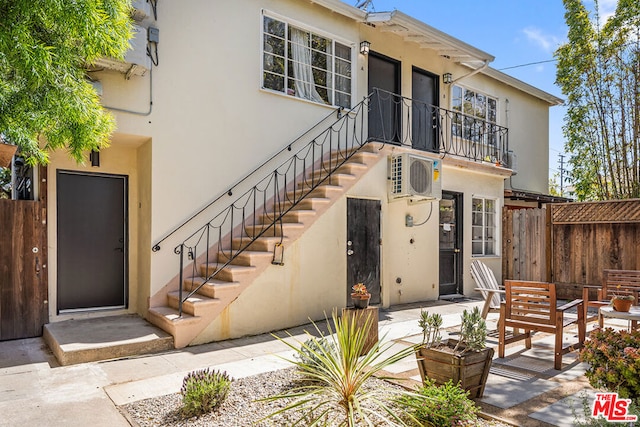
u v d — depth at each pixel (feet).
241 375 12.88
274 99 23.02
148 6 17.83
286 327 18.88
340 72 26.35
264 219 21.44
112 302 20.75
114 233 20.90
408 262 25.49
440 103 31.81
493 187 31.63
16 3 8.76
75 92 10.20
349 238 21.63
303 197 21.08
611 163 31.89
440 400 9.21
